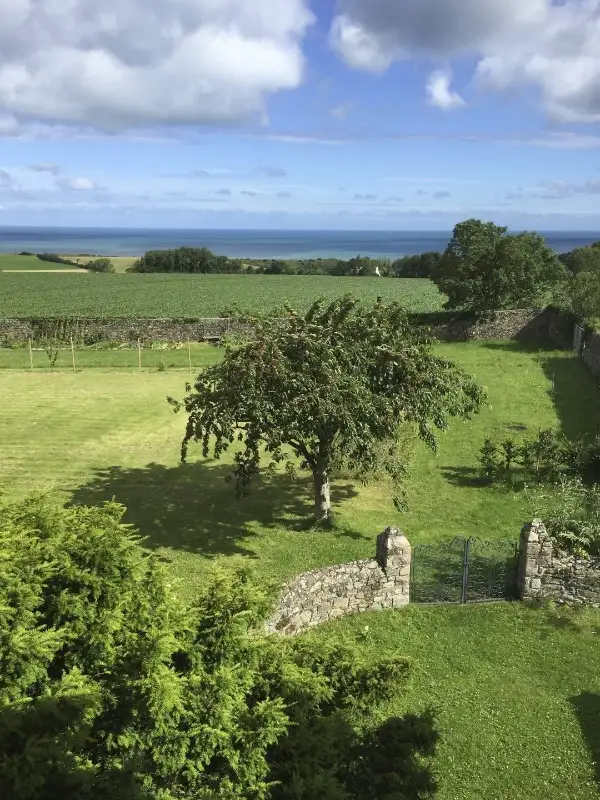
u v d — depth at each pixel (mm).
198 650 6469
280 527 15516
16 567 5902
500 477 18578
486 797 8070
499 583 12625
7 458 19875
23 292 78938
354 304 14727
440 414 14680
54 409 25375
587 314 37094
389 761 6457
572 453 18812
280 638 7977
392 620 11867
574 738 9062
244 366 13164
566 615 12016
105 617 6094
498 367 33500
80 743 5227
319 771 5879
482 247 41719
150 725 5785
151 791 5617
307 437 13852
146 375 31641
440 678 10336
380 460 14734
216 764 6125
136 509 16375
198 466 19547
